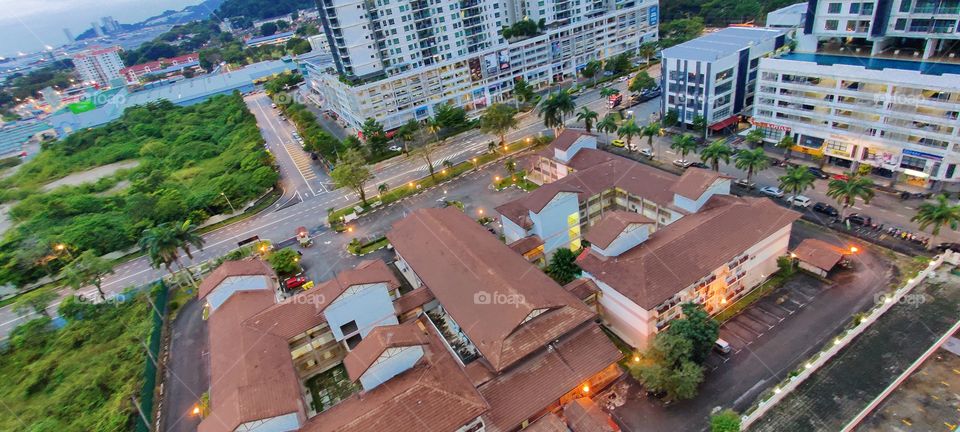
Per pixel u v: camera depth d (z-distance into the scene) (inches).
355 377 1804.9
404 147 4940.9
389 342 1829.5
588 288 2289.6
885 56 3191.4
